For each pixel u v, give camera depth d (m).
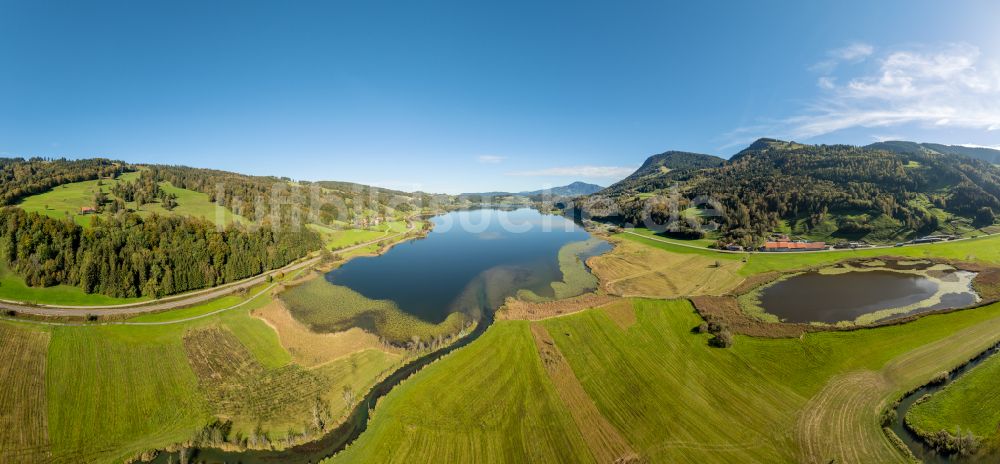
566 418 40.75
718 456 34.53
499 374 49.34
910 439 35.31
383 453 36.50
